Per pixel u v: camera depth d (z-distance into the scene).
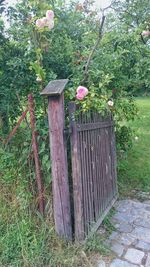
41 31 2.50
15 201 2.51
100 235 2.65
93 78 2.74
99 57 2.97
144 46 3.41
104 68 2.97
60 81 2.39
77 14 3.16
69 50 2.94
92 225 2.61
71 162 2.41
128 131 4.04
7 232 2.38
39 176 2.46
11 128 2.96
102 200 2.96
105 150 3.16
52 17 2.39
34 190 2.54
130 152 5.12
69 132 2.32
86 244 2.39
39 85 2.73
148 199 3.53
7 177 2.57
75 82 2.62
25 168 2.58
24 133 2.67
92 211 2.65
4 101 2.94
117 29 3.37
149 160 4.81
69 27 3.19
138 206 3.33
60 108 2.25
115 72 3.13
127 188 3.84
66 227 2.37
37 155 2.45
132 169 4.40
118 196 3.60
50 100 2.24
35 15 2.73
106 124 3.21
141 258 2.33
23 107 2.94
